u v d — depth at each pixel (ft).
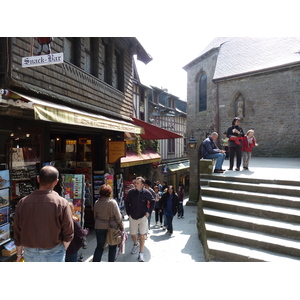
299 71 48.49
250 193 19.36
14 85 13.64
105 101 26.63
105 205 15.55
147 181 25.88
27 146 16.74
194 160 64.18
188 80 70.54
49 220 9.10
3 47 13.42
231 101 56.85
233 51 62.03
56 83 18.16
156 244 21.93
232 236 15.53
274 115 51.31
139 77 58.23
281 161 40.42
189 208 53.11
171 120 79.66
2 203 13.79
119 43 30.86
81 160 27.14
